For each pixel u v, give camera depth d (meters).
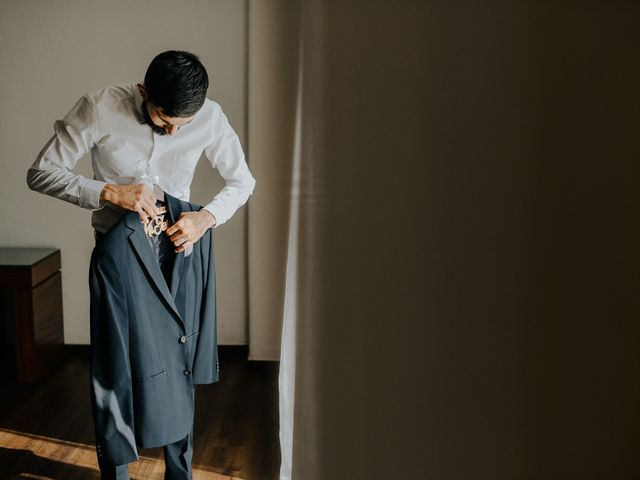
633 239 0.40
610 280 0.40
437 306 0.44
